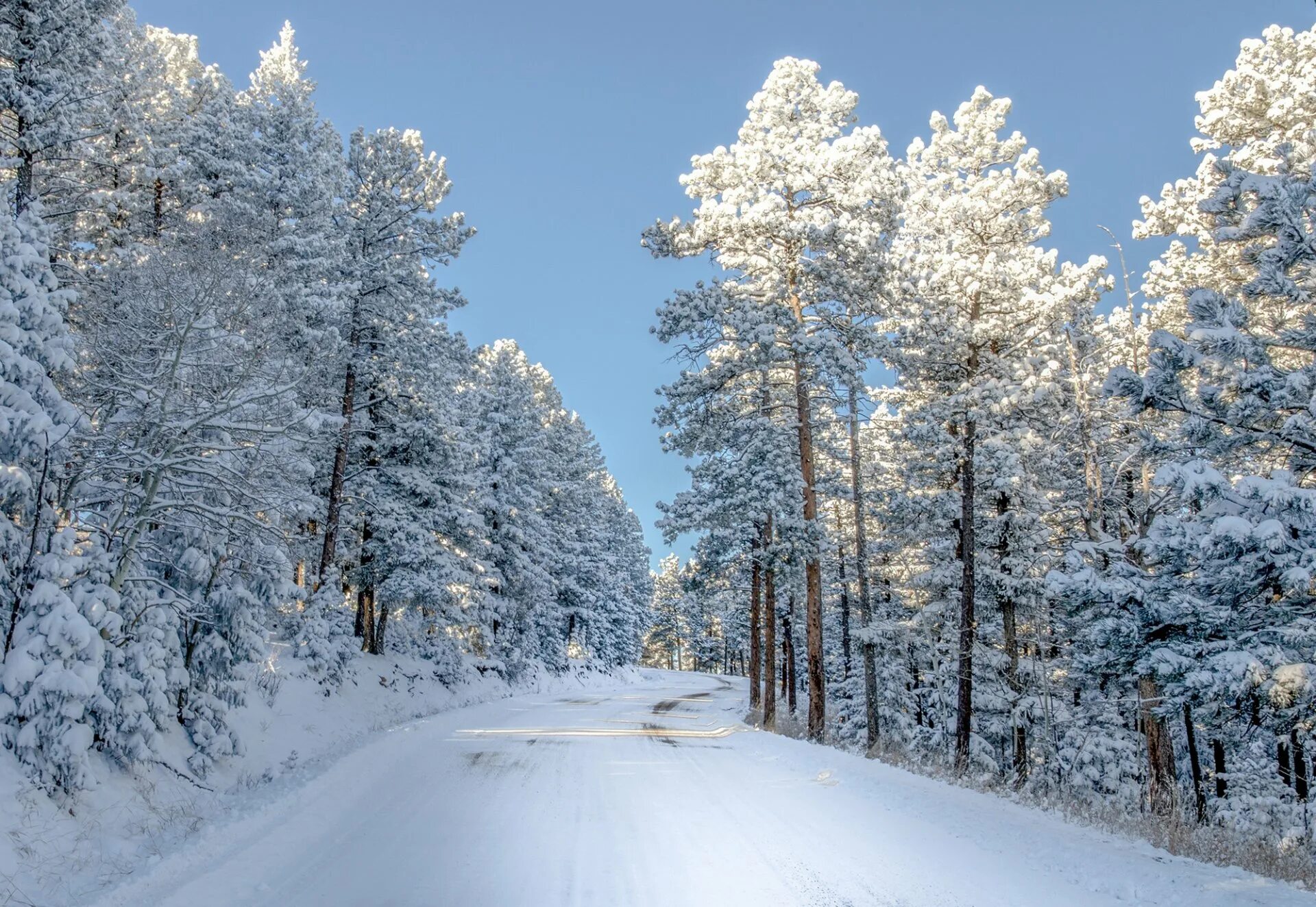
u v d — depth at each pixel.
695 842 7.91
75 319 13.47
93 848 7.60
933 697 24.33
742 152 20.94
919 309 20.09
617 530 74.31
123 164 21.31
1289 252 8.20
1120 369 8.87
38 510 9.09
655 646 112.50
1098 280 18.78
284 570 13.10
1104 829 9.75
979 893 6.42
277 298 15.55
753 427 23.47
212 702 11.75
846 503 33.09
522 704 29.70
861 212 20.28
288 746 15.31
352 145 25.30
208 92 28.12
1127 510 17.69
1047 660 22.75
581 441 61.59
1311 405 7.72
